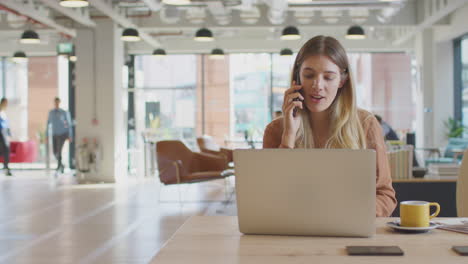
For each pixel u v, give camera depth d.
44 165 14.44
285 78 14.17
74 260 4.31
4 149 12.39
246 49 13.60
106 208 7.24
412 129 13.86
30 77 14.53
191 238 1.57
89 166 10.98
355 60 13.89
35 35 9.81
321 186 1.53
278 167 1.55
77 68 11.10
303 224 1.56
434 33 12.09
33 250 4.69
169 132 14.20
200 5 9.41
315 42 2.00
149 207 7.35
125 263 4.20
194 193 9.02
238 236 1.59
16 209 7.16
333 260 1.32
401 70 13.86
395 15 10.67
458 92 12.12
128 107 14.13
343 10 10.60
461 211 2.43
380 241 1.51
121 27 11.40
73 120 14.34
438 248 1.43
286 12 10.53
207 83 14.27
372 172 1.50
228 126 14.30
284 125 2.04
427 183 4.29
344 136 2.04
